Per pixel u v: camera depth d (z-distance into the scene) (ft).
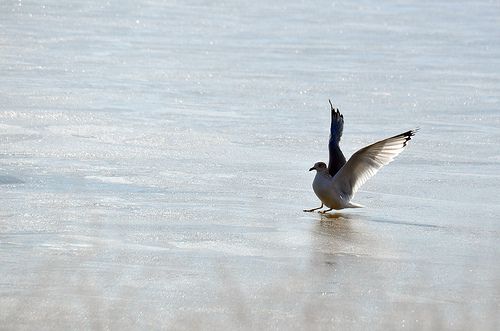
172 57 104.68
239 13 145.48
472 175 57.62
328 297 33.09
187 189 51.19
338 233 42.96
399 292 34.17
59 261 36.45
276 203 49.01
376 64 106.01
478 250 40.83
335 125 47.52
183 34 122.52
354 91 89.45
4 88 81.51
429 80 96.78
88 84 86.38
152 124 70.79
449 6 164.25
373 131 72.43
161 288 33.35
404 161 61.31
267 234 42.24
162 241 40.29
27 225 41.98
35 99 77.36
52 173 53.42
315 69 100.99
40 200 46.96
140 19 133.08
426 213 47.85
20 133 64.59
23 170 53.78
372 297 33.35
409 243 41.63
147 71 95.25
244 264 37.14
